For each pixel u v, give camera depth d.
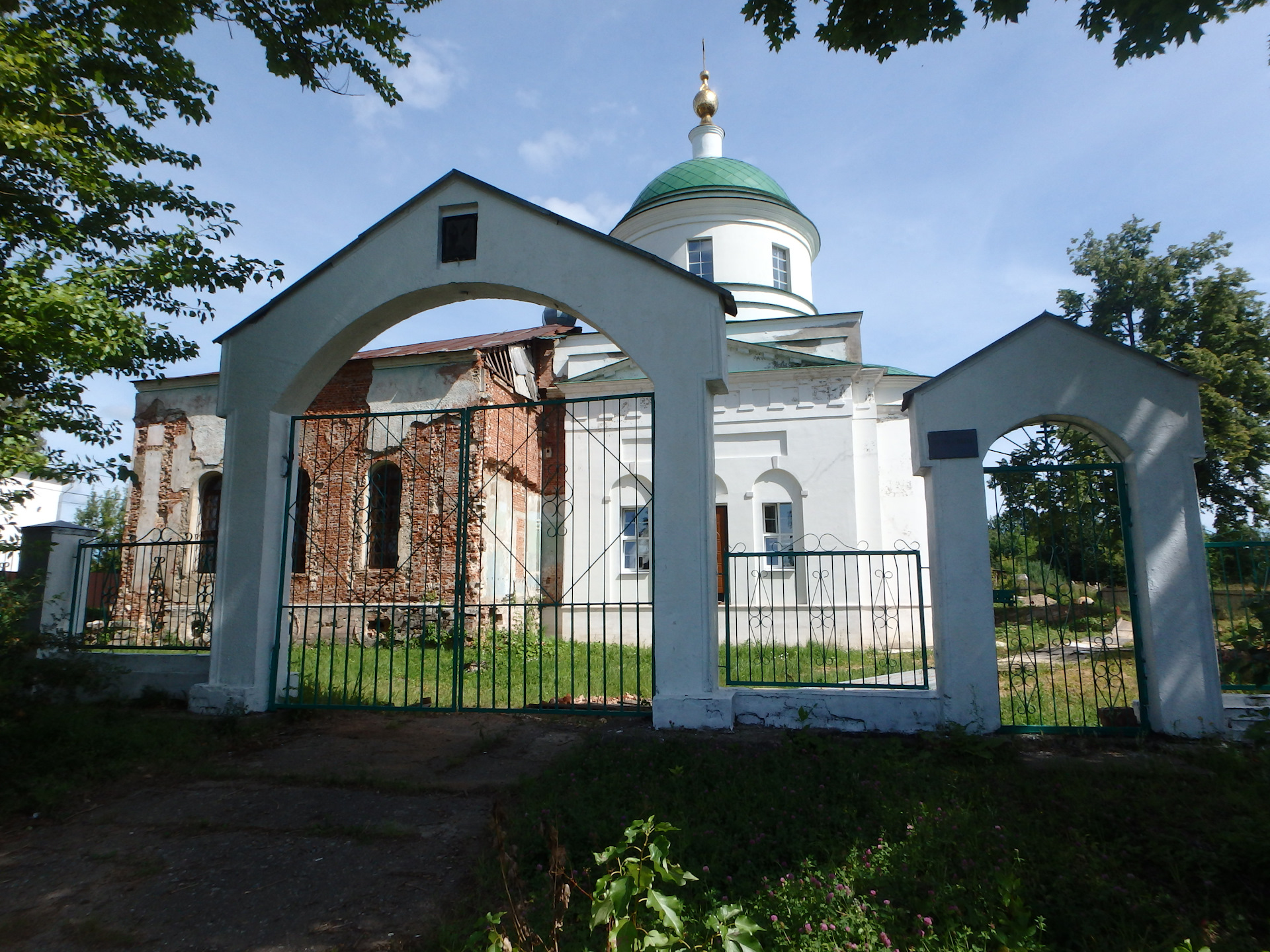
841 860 4.40
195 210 9.59
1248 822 4.49
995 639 6.79
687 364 7.56
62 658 8.16
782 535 16.30
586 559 16.89
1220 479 21.34
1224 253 22.45
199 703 8.12
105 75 8.68
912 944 3.63
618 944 2.61
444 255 8.38
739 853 4.43
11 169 8.12
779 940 3.64
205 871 4.81
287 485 8.71
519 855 4.61
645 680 10.63
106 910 4.36
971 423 7.06
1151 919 3.78
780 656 13.00
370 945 3.95
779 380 16.59
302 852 5.03
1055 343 7.08
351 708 8.04
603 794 5.36
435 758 6.79
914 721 6.83
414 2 8.43
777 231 20.59
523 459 17.98
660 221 20.55
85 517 30.17
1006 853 4.35
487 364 16.48
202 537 18.05
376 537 16.09
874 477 16.36
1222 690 7.39
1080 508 7.15
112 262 8.62
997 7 6.31
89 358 7.55
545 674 11.50
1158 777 5.52
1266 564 7.20
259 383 8.62
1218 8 5.88
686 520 7.36
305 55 8.43
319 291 8.59
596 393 17.56
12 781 6.08
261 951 3.94
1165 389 6.87
